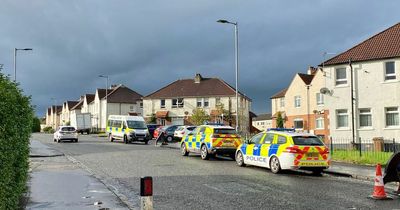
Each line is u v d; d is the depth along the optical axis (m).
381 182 11.31
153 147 33.44
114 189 12.77
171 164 20.08
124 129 41.12
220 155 23.91
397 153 11.77
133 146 34.91
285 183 14.12
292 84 60.72
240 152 19.58
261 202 10.72
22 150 8.43
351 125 31.72
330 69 33.06
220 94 69.50
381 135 30.44
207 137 22.64
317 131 56.44
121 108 86.69
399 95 29.98
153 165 19.62
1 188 6.55
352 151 23.20
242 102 71.06
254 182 14.28
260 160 17.97
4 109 6.50
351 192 12.29
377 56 30.86
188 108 71.25
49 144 38.19
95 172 16.97
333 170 17.05
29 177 14.02
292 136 16.73
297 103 59.84
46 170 17.11
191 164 20.17
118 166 19.19
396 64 30.27
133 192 12.46
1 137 6.45
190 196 11.59
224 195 11.73
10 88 7.55
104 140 47.59
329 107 33.00
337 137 32.38
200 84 73.25
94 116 93.06
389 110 30.55
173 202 10.76
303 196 11.59
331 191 12.46
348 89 32.06
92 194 11.34
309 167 16.34
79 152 27.98
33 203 10.02
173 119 71.88
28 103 8.70
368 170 17.02
